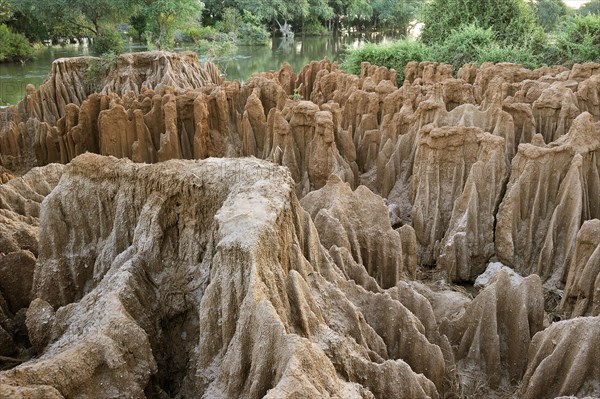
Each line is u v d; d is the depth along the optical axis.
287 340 7.69
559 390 10.55
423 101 21.39
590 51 35.09
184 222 10.48
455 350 12.61
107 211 11.47
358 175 21.91
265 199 9.77
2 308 11.91
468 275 17.44
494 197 17.83
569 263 16.23
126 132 23.86
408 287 12.39
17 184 17.58
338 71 33.03
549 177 17.05
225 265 8.77
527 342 12.16
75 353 8.14
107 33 49.72
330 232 13.30
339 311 10.43
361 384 9.41
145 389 8.89
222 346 8.91
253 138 23.72
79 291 11.55
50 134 26.77
